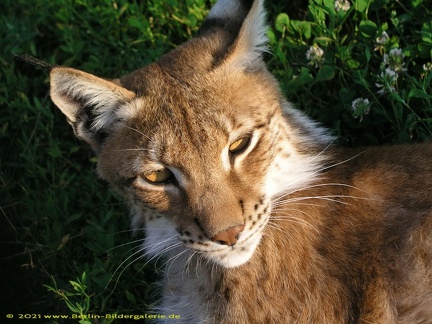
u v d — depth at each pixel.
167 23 1.60
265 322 1.29
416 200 1.27
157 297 1.41
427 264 1.25
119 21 1.62
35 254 1.48
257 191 1.27
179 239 1.28
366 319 1.25
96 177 1.51
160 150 1.26
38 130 1.58
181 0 1.60
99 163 1.32
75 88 1.29
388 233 1.26
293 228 1.29
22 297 1.46
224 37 1.31
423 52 1.43
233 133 1.26
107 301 1.42
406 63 1.44
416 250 1.25
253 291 1.29
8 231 1.51
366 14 1.48
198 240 1.26
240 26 1.30
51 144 1.54
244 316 1.29
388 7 1.50
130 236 1.46
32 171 1.54
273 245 1.28
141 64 1.55
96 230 1.44
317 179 1.30
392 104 1.41
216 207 1.24
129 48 1.59
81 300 1.40
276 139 1.29
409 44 1.46
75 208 1.52
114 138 1.29
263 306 1.29
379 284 1.25
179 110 1.26
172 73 1.29
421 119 1.39
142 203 1.30
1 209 1.50
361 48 1.48
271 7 1.56
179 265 1.35
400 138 1.41
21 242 1.49
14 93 1.61
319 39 1.47
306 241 1.28
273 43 1.49
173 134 1.26
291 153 1.31
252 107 1.27
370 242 1.26
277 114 1.29
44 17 1.66
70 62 1.61
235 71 1.28
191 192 1.25
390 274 1.25
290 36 1.51
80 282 1.38
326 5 1.48
